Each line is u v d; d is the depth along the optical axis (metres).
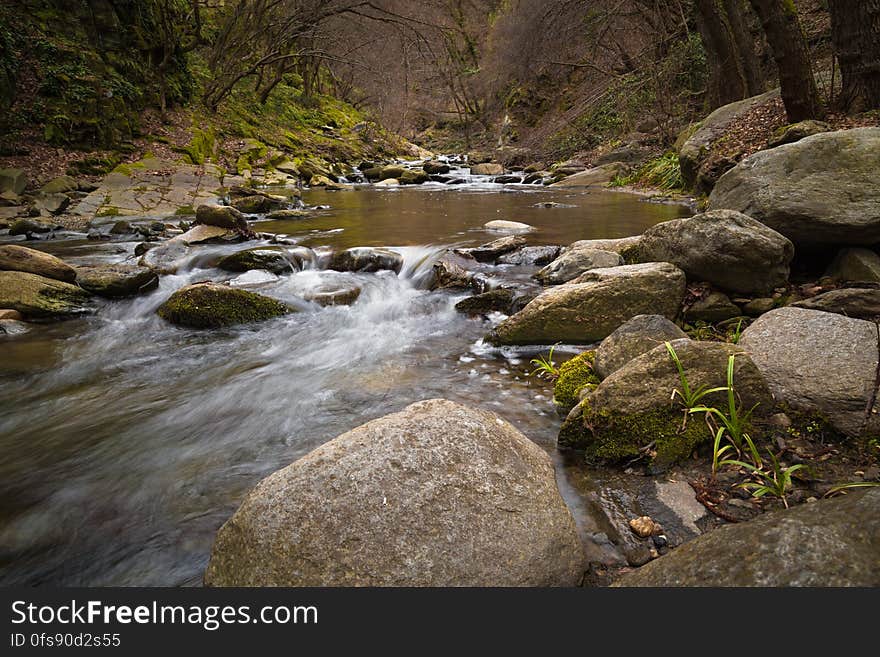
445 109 36.50
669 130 15.38
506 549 1.80
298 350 4.56
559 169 17.95
